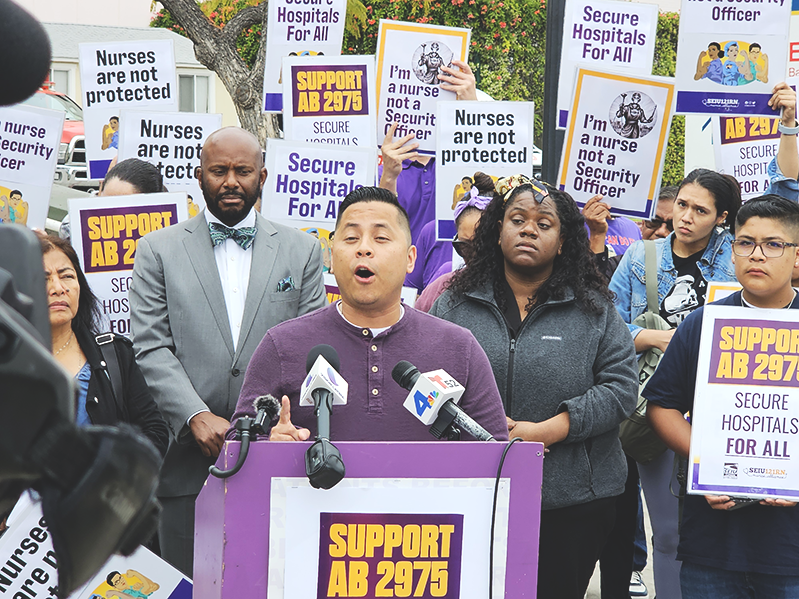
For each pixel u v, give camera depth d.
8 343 0.76
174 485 3.79
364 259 2.69
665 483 4.31
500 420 2.85
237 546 2.07
